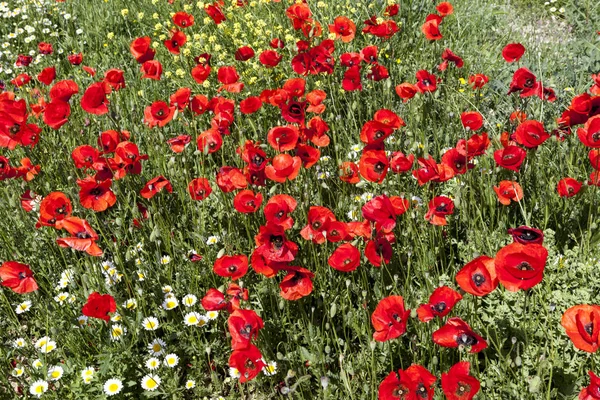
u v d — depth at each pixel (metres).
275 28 3.42
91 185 2.42
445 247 2.59
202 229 2.58
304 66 2.89
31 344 2.43
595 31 3.64
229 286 2.26
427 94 3.00
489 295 2.35
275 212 2.21
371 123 2.42
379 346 2.29
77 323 2.43
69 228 2.32
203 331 2.39
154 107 2.68
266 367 2.22
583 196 2.57
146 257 2.62
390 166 2.41
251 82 3.15
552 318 2.28
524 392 2.15
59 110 2.61
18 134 2.58
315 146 2.88
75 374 2.33
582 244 2.44
